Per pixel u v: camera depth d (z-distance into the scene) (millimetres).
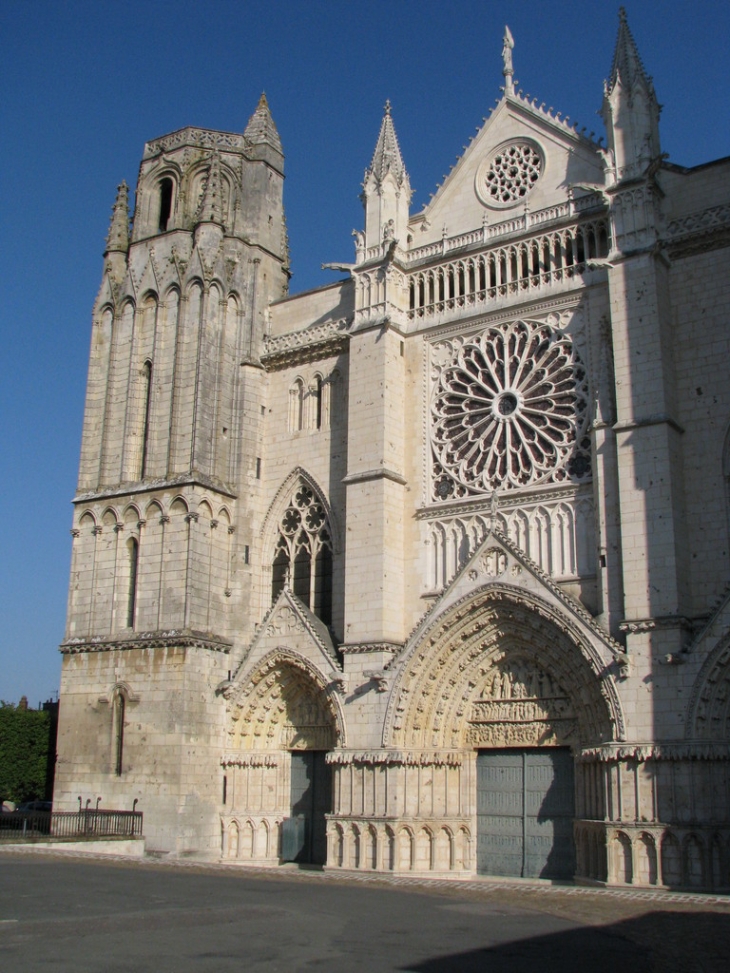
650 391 45156
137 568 56625
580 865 43594
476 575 47438
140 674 54312
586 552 47094
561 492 48375
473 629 47594
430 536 52156
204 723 53375
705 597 43531
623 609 44094
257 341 62156
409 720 48125
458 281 55125
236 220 64062
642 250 46781
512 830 47000
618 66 50469
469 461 52312
